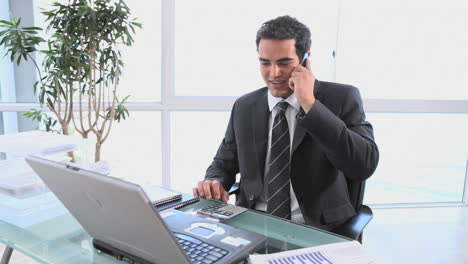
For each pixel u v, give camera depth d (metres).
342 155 1.06
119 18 2.07
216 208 1.05
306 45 1.16
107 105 2.53
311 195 1.20
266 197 1.29
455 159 2.99
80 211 0.72
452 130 2.92
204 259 0.69
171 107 2.64
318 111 1.03
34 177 1.04
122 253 0.75
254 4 2.58
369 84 2.70
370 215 1.20
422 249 2.21
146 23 2.52
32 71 2.51
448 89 2.77
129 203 0.56
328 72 2.68
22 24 2.44
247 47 2.64
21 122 2.55
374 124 2.84
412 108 2.71
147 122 2.68
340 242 0.84
